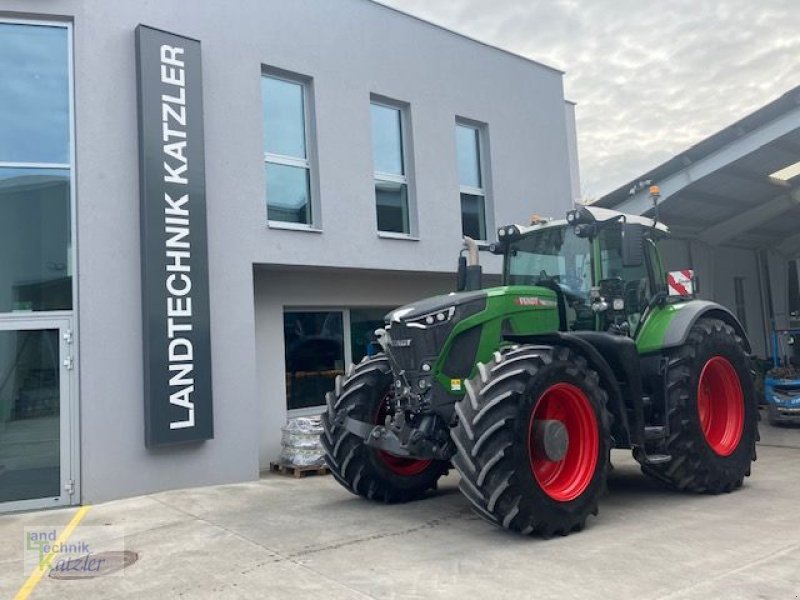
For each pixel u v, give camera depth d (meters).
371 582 4.32
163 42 7.47
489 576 4.34
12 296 6.96
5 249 6.98
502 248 7.21
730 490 6.64
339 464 6.48
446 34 10.44
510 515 4.88
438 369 5.52
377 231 9.31
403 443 5.52
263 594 4.20
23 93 7.17
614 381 5.73
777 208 14.14
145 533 5.71
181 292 7.37
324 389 9.55
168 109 7.45
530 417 5.02
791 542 4.83
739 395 6.94
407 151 9.94
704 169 10.93
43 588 4.51
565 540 5.08
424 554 4.87
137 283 7.30
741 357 7.00
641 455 5.96
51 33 7.30
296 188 8.83
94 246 7.09
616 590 4.00
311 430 8.16
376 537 5.38
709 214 14.00
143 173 7.27
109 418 7.03
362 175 9.19
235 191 8.01
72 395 6.98
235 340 7.86
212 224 7.81
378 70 9.52
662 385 6.41
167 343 7.24
